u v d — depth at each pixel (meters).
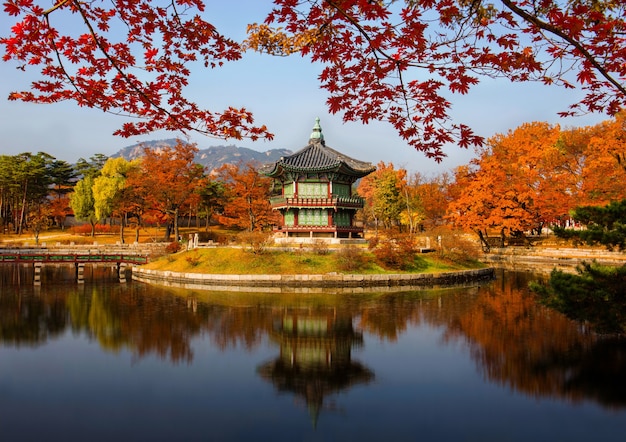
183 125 9.13
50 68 8.02
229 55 8.42
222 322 27.20
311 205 53.75
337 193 56.47
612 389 16.30
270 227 78.88
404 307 32.00
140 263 53.19
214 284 43.44
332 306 32.31
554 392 16.16
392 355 20.67
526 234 82.81
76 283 45.25
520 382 17.16
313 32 7.52
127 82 8.26
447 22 6.89
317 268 44.19
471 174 75.31
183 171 73.88
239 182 77.12
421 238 57.50
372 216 102.25
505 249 69.75
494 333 24.30
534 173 65.38
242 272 44.00
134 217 97.50
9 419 14.17
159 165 71.62
